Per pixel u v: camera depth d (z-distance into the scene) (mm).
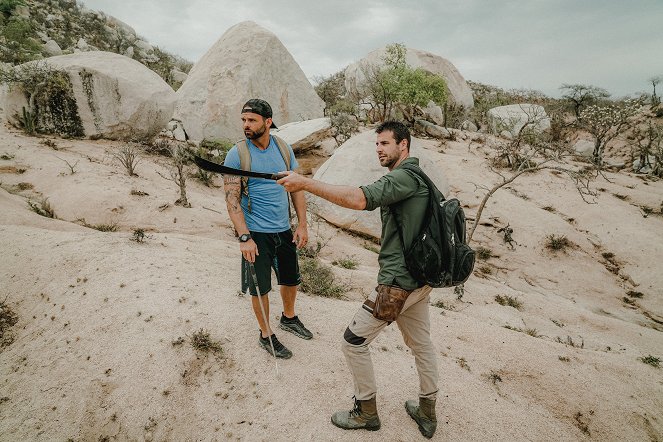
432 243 2043
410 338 2475
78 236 4750
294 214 9453
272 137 2840
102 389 2717
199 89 14719
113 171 8758
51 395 2703
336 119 15383
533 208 12844
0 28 20156
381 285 2168
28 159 8445
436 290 7117
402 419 2688
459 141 19953
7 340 3260
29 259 4094
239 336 3252
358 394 2418
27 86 9852
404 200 2053
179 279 3982
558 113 24578
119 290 3652
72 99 10281
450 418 2811
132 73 11320
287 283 3135
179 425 2533
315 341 3443
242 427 2516
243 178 2689
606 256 11078
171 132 13750
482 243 11039
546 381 3592
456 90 26859
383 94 19562
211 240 6133
